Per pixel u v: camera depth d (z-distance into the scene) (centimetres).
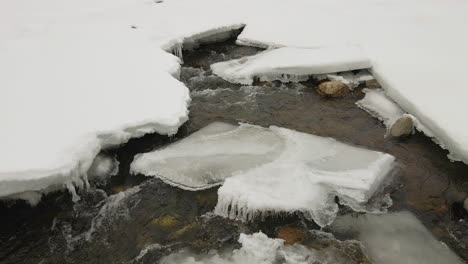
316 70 712
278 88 707
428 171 510
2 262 410
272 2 1048
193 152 531
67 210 462
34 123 521
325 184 468
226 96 683
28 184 437
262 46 828
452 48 754
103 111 553
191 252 413
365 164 498
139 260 407
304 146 538
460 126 536
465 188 484
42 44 790
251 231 432
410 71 679
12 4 1068
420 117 576
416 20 894
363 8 984
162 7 1031
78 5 1061
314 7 1002
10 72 664
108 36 834
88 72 667
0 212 455
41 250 421
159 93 604
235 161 511
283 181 470
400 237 425
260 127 588
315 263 396
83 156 477
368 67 725
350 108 646
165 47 794
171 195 477
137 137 542
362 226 436
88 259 411
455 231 432
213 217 449
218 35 894
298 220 439
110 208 464
